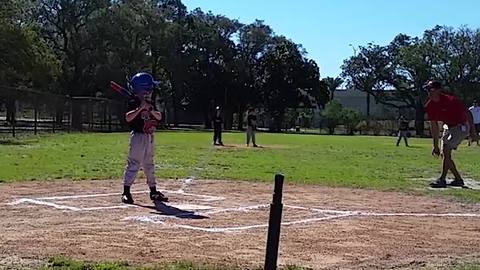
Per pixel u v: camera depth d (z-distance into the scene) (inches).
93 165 781.9
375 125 3432.6
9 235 339.3
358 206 479.8
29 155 945.5
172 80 3299.7
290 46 3624.5
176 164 837.2
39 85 2308.1
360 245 333.4
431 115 621.0
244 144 1503.4
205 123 3513.8
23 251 299.0
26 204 454.6
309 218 418.3
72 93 2733.8
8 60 1915.6
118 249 308.0
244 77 3570.4
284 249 318.0
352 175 730.2
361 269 280.2
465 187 618.2
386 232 373.7
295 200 505.4
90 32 2657.5
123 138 1627.7
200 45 3457.2
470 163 980.6
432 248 330.0
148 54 3024.1
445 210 468.1
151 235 346.3
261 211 438.6
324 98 3688.5
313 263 289.9
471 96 3516.2
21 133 1644.9
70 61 2704.2
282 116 3668.8
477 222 416.8
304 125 3811.5
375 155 1173.1
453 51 3533.5
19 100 1640.0
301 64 3595.0
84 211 427.5
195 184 604.1
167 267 269.3
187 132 2503.7
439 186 614.9
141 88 476.1
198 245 322.3
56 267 266.1
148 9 2910.9
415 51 3540.8
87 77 2731.3
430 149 1450.5
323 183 636.1
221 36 3565.5
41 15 2647.6
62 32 2674.7
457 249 328.5
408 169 841.5
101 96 2815.0
